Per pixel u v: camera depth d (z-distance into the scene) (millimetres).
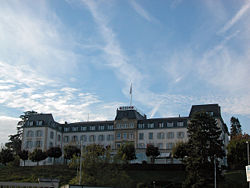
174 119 93875
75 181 52031
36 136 97500
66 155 83250
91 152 57750
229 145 77312
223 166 75375
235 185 57094
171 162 80438
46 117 100625
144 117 108688
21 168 77375
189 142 61219
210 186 54062
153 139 93500
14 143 114812
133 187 59250
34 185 23922
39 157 84625
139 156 84500
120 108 101812
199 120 60969
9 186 24297
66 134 104562
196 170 56344
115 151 90312
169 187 58438
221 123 87000
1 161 84062
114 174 55719
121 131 97500
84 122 108562
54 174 68750
